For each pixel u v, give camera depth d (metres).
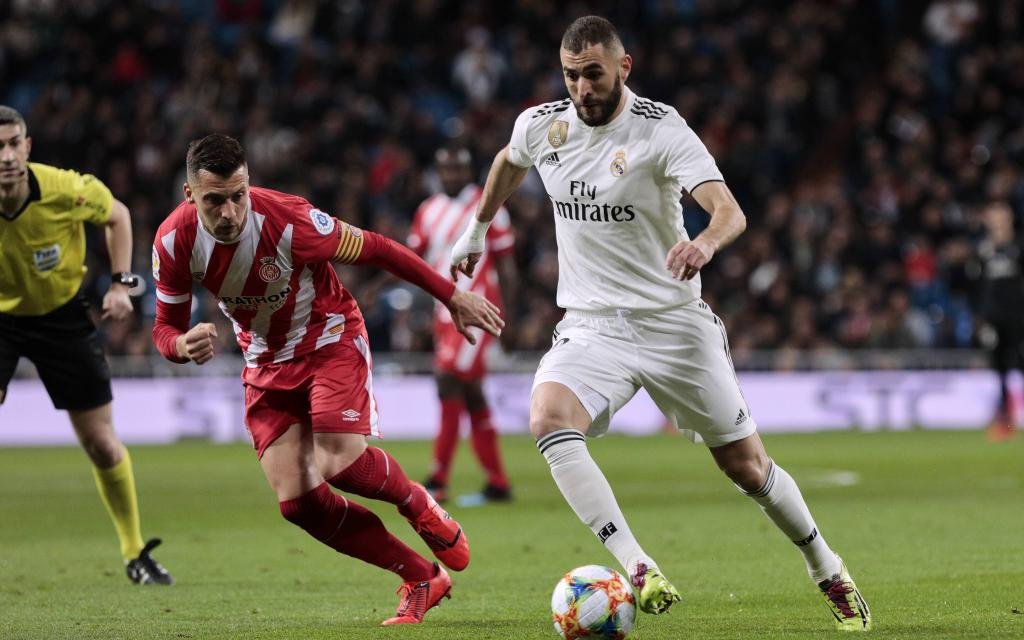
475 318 20.20
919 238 77.38
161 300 19.80
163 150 77.25
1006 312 60.88
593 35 18.55
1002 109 85.75
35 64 83.00
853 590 19.12
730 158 80.12
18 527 35.12
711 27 88.00
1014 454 55.81
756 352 72.94
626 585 17.62
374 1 88.00
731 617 20.33
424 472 50.22
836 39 89.62
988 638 18.12
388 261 19.92
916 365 74.19
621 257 19.38
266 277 19.31
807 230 75.69
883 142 85.44
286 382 20.08
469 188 39.81
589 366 19.25
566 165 19.53
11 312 25.06
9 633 19.50
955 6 90.88
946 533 31.06
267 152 77.00
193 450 63.44
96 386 25.39
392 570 20.38
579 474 18.39
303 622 20.31
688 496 41.09
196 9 89.62
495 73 83.88
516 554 28.69
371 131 80.75
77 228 25.16
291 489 19.97
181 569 26.98
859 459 54.00
